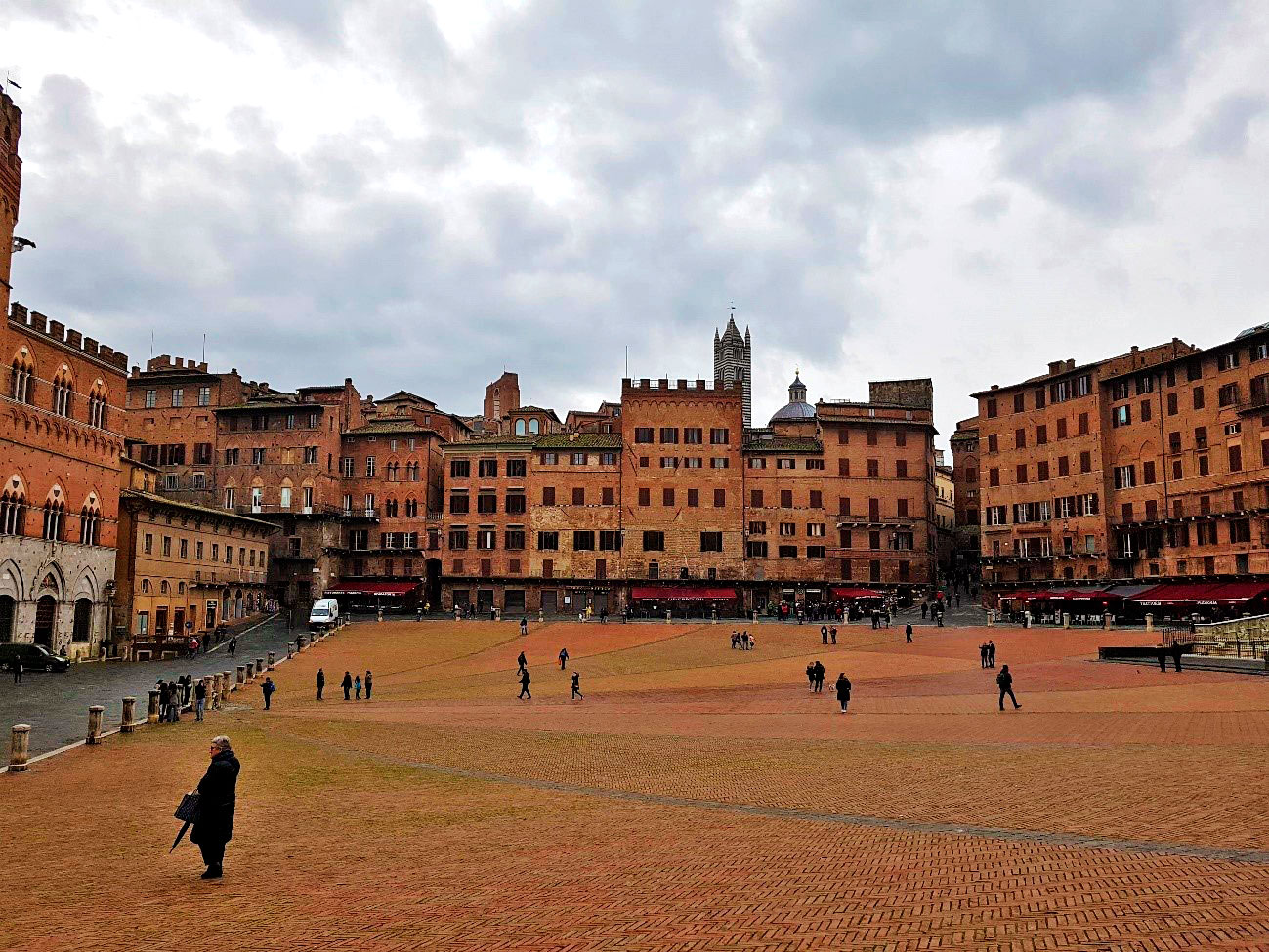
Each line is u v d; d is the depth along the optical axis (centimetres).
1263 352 9669
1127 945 1323
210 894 1820
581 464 13350
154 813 2677
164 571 10269
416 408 14462
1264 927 1366
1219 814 2178
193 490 13450
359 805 2750
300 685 7331
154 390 13838
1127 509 11150
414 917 1628
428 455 13562
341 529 13475
